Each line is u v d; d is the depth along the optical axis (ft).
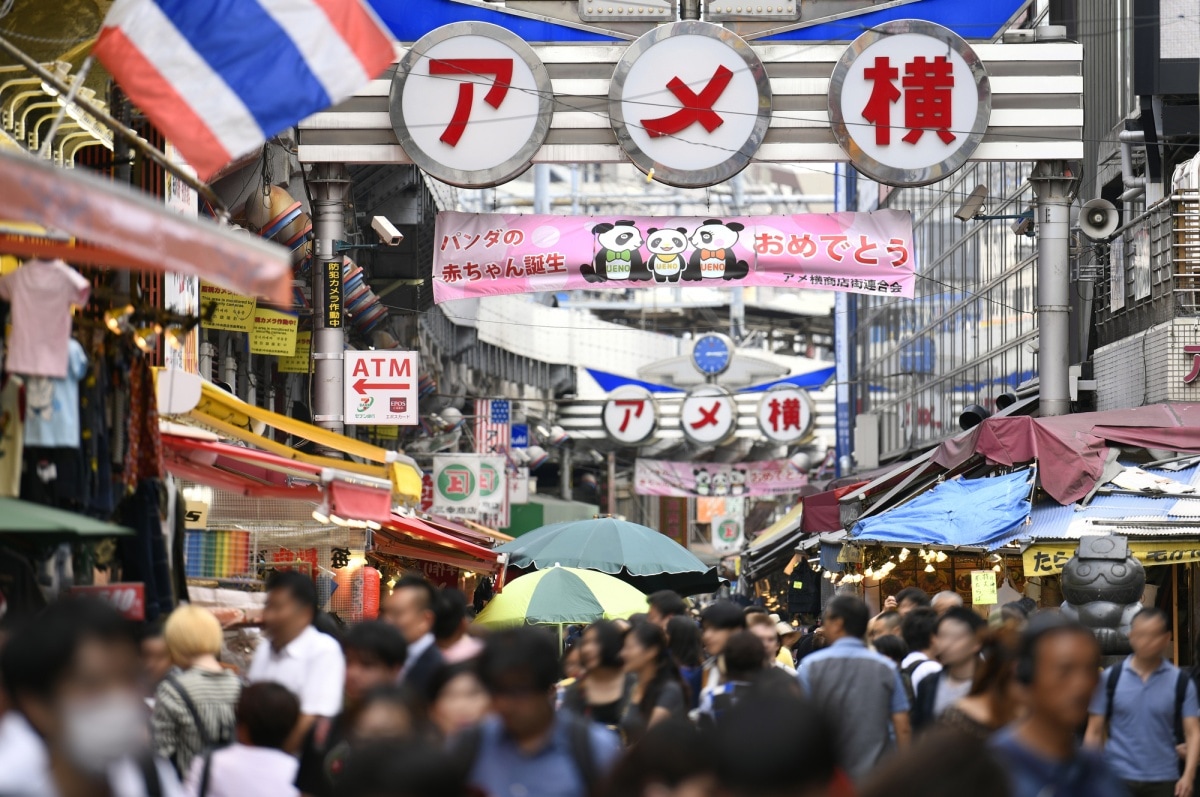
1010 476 121.49
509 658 44.93
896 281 152.87
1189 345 135.23
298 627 60.54
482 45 150.41
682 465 338.95
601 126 151.53
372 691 46.88
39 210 39.93
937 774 28.45
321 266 153.79
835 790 31.19
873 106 150.61
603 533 134.82
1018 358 203.41
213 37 68.69
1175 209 137.59
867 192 339.77
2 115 81.30
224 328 136.46
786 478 336.70
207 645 56.75
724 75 150.20
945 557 130.41
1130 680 68.90
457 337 305.73
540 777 44.86
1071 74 152.46
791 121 151.84
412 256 216.95
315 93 68.69
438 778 28.86
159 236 43.88
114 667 30.37
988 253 224.53
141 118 100.99
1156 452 121.49
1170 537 108.17
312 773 58.49
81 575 69.31
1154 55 153.17
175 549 87.56
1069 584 104.99
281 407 188.24
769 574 314.14
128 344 71.05
